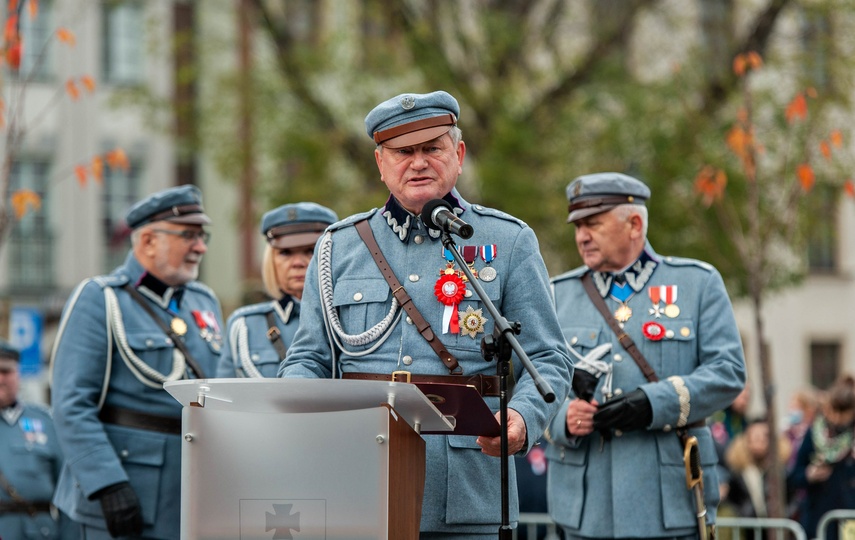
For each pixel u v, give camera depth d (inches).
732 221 1327.5
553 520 623.5
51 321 2425.0
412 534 398.0
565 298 630.5
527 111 1608.0
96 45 2422.5
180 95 1841.8
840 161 1338.6
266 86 1691.7
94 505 629.9
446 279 446.9
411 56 1659.7
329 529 383.6
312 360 457.7
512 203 1460.4
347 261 459.8
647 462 594.2
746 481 1024.2
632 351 606.2
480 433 416.5
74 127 2433.6
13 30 879.7
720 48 1612.9
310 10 1841.8
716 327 606.2
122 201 2506.2
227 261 2481.5
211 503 391.5
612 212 612.7
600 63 1622.8
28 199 904.9
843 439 950.4
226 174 1699.1
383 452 380.5
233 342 674.2
